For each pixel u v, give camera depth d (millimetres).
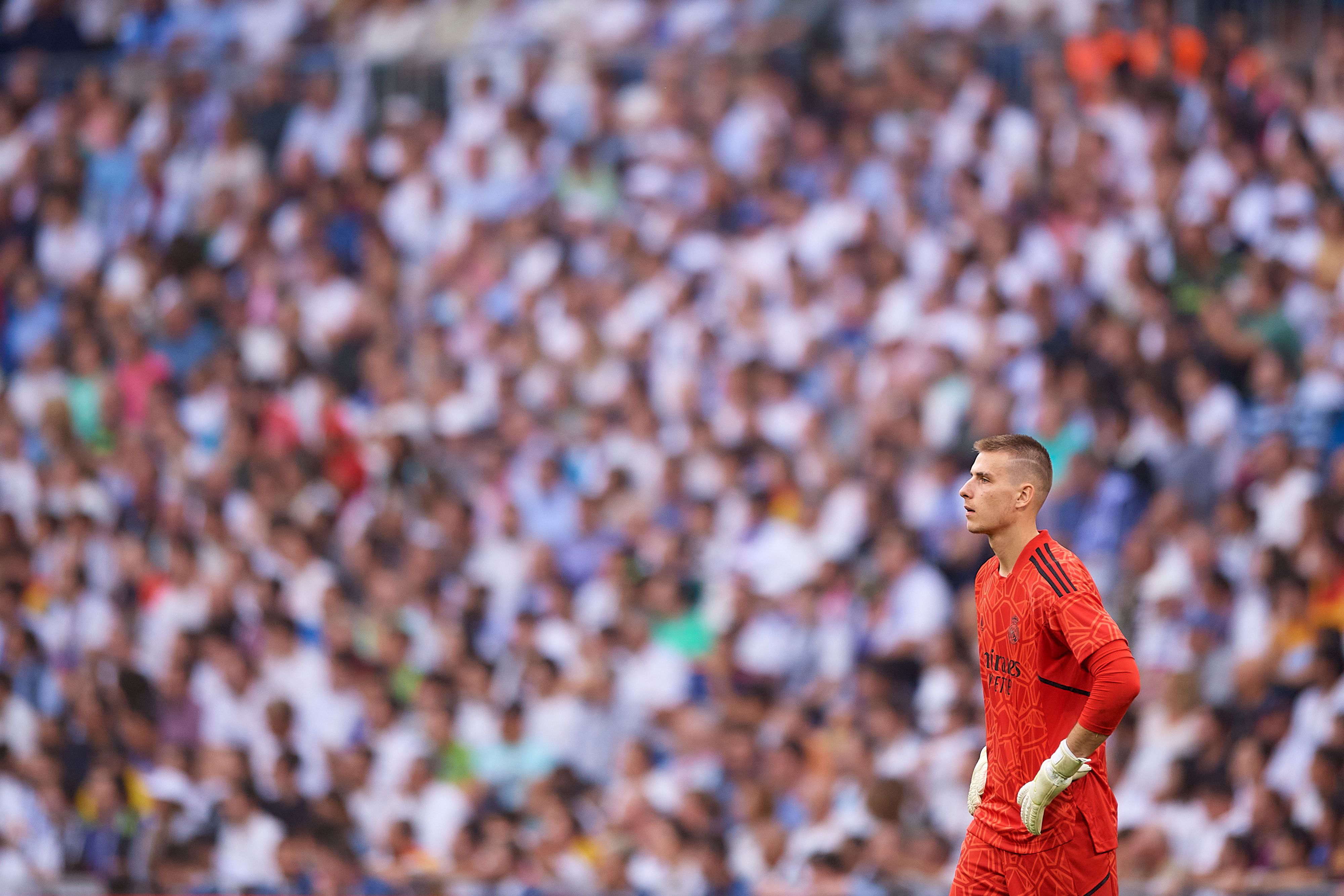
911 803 23328
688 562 27859
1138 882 22312
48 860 25328
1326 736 22875
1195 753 23250
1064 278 29000
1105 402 27203
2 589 28781
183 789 25531
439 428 30156
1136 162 29609
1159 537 25547
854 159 31188
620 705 25922
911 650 25375
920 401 28438
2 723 27500
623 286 31156
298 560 28453
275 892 24156
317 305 32094
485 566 28312
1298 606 24219
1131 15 30766
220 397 30984
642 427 29656
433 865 24266
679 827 23781
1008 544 10195
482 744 25766
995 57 31203
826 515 27766
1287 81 29844
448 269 32000
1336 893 21578
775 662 26234
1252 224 28906
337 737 26406
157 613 28484
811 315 30062
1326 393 26938
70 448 31422
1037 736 9945
